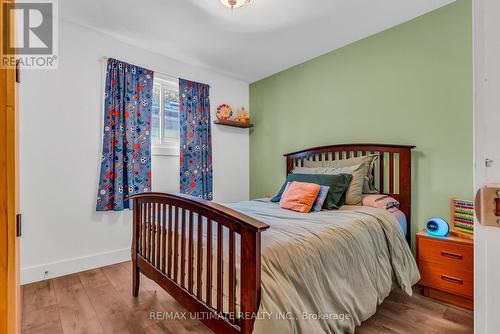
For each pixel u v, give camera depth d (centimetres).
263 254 111
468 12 200
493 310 38
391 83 241
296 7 208
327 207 212
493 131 38
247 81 385
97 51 250
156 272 163
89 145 246
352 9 212
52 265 225
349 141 273
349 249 142
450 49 208
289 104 336
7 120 59
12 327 64
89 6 209
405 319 163
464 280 174
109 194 252
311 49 283
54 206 227
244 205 241
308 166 286
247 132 390
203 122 333
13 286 64
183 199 136
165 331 153
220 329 111
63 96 232
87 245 245
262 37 257
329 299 121
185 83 316
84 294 196
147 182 279
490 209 38
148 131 280
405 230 214
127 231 269
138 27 239
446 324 157
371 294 143
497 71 38
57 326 157
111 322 161
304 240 129
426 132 220
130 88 267
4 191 57
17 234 80
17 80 83
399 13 219
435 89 216
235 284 107
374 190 239
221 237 116
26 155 214
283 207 220
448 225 191
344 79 277
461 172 202
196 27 238
